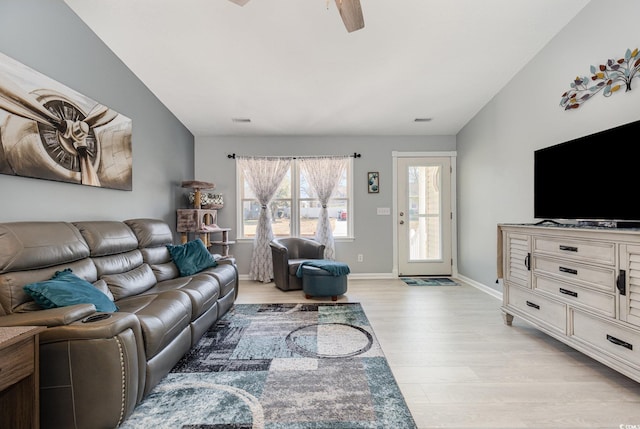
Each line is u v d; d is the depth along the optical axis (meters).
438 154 4.64
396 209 4.67
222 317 2.93
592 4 2.29
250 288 4.11
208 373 1.92
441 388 1.74
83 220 2.38
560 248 2.09
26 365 1.14
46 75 2.02
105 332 1.33
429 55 2.85
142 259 2.62
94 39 2.48
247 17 2.37
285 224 4.73
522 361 2.05
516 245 2.56
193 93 3.44
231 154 4.62
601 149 2.05
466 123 4.30
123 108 2.87
